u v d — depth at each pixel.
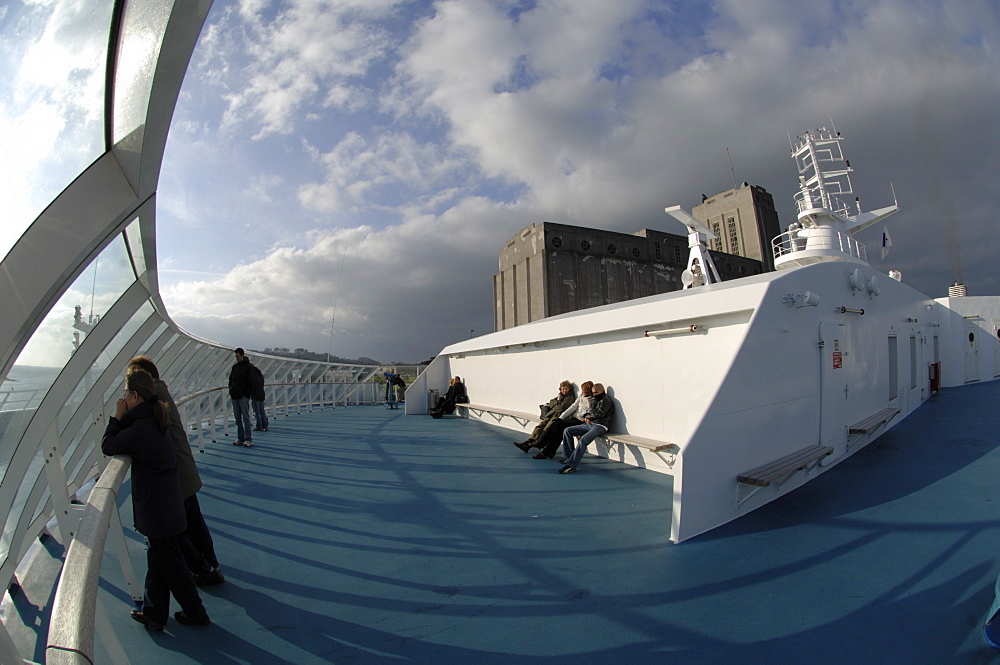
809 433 6.03
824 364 6.38
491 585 3.62
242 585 3.66
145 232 2.46
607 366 8.16
